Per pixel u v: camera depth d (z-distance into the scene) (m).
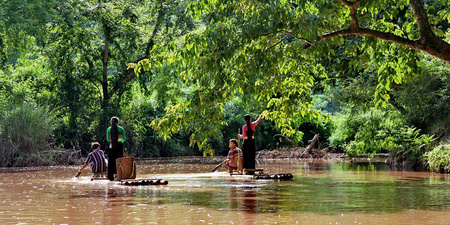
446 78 20.22
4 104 31.94
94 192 10.79
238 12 10.30
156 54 10.66
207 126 10.39
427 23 10.08
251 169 17.30
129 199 9.25
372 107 24.33
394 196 9.71
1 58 37.97
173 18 43.09
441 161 18.05
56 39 40.06
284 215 7.05
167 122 10.58
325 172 18.59
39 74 44.34
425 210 7.57
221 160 35.44
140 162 31.80
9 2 34.62
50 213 7.34
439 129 21.17
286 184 12.87
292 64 11.53
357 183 13.21
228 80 9.88
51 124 30.95
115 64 44.50
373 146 23.97
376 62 11.62
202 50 10.09
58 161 30.50
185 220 6.61
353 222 6.41
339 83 25.94
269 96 12.10
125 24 42.44
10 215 7.15
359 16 11.18
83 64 42.97
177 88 43.72
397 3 11.19
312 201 8.84
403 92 21.27
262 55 9.79
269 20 9.39
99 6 39.62
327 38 10.18
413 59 11.23
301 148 41.94
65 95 39.81
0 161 27.73
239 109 52.12
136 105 47.09
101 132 40.75
